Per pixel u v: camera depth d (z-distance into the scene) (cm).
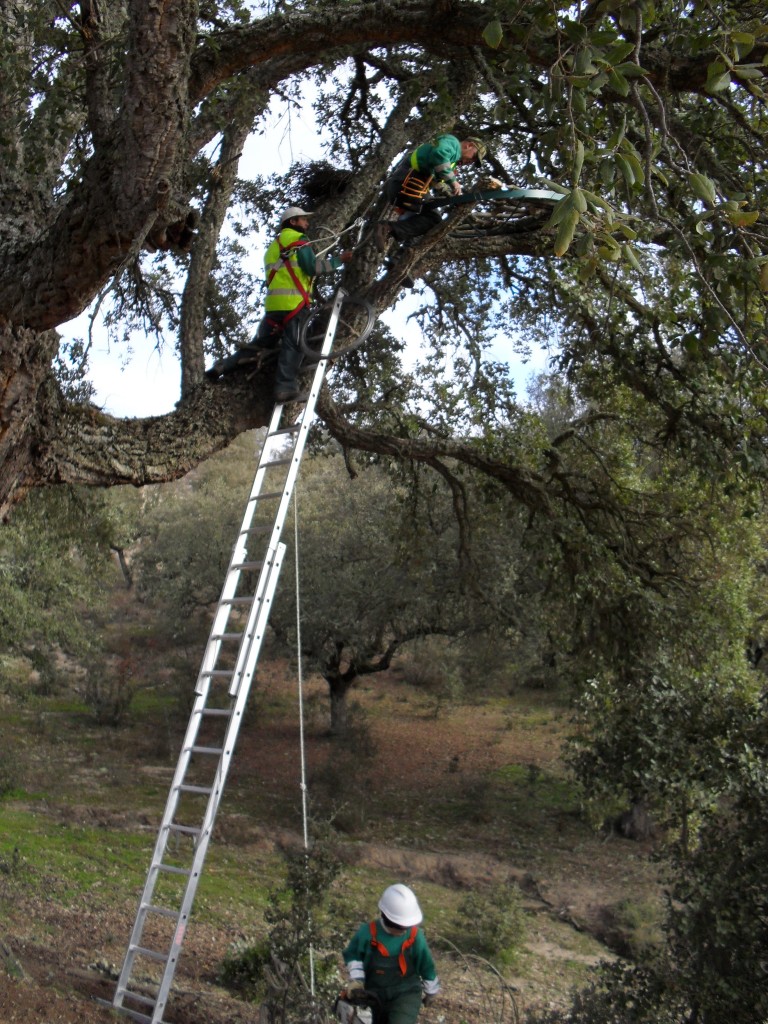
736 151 675
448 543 1958
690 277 849
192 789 641
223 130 803
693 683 694
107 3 640
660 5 563
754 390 843
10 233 569
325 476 2930
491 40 471
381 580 2406
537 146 788
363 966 547
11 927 1095
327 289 967
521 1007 1181
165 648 3900
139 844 1817
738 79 557
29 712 3045
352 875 1714
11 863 1505
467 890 1748
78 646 2331
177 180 492
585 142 532
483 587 1902
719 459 938
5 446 593
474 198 692
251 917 1435
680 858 636
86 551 1705
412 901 552
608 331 960
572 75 448
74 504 1452
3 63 593
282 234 713
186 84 463
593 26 538
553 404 1572
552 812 2225
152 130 455
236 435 741
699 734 646
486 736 2933
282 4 734
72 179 684
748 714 646
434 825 2123
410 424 1120
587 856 1930
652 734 650
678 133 644
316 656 2584
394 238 750
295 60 782
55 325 549
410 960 551
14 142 602
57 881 1470
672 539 1172
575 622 1140
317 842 857
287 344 698
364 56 975
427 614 2370
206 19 742
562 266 921
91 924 1249
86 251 499
